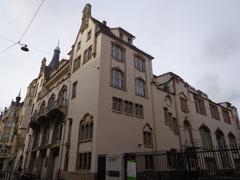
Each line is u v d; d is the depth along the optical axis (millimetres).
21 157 35656
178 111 29500
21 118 44125
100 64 21422
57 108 24234
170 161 17000
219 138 36375
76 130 21406
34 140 31938
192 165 15508
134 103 23281
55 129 26078
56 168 23062
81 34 28438
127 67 24750
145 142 22562
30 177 22859
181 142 27203
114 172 14820
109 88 21141
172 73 33375
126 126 20984
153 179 19922
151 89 26906
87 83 22484
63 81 28688
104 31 23828
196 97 35438
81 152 19406
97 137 17969
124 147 19781
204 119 34438
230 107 45281
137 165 19531
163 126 25828
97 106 19219
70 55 30125
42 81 39656
